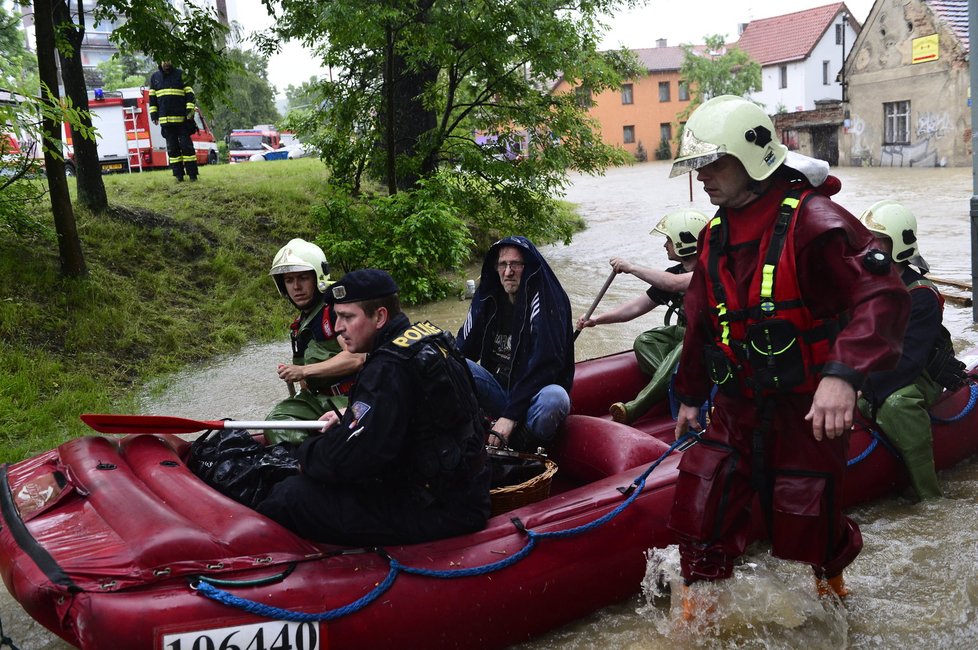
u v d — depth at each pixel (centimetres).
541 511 359
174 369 822
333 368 420
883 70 3206
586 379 548
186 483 345
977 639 338
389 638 312
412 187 1278
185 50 993
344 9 986
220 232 1127
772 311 298
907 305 280
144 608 284
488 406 459
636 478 381
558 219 1380
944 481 488
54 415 677
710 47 5016
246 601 293
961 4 3034
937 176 2573
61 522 321
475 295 483
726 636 339
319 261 446
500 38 1138
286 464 373
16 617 385
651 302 547
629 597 373
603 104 5344
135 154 1956
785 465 314
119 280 934
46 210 1026
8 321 783
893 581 382
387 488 335
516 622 340
